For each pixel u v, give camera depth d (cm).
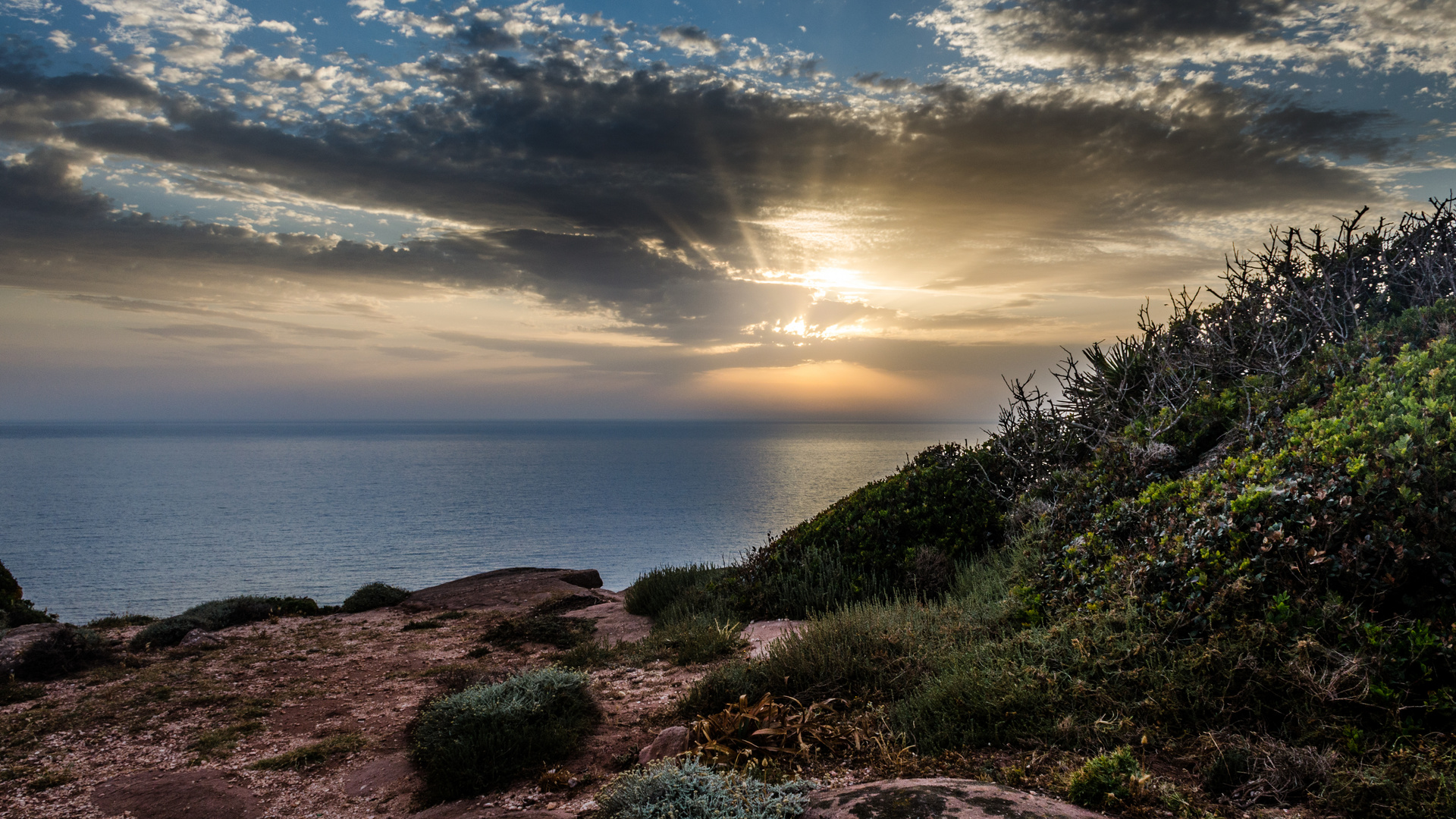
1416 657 367
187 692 740
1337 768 327
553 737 488
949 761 384
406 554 12900
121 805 473
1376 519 436
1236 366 888
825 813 318
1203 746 360
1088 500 730
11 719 663
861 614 643
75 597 9706
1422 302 785
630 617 1008
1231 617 436
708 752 423
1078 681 425
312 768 525
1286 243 885
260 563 12194
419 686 732
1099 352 1045
